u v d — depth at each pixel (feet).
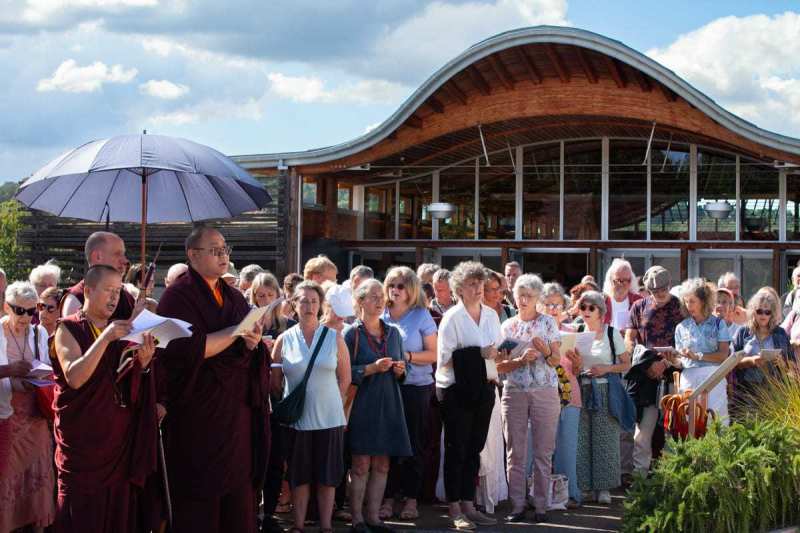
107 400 17.63
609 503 28.96
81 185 25.82
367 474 24.88
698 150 71.77
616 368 28.63
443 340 25.32
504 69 63.46
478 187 76.38
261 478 19.69
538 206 75.10
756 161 70.03
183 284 19.12
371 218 78.54
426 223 77.36
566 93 63.98
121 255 20.24
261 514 26.07
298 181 68.69
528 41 59.31
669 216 72.23
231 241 69.00
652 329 29.94
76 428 17.54
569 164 74.43
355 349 24.94
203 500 18.88
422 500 28.78
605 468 28.84
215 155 23.80
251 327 18.40
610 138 73.36
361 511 24.86
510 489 26.55
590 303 28.91
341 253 76.54
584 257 73.05
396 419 24.54
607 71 62.39
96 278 17.95
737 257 69.21
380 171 74.38
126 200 26.04
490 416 25.62
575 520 26.68
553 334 26.45
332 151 67.00
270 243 68.33
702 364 28.50
